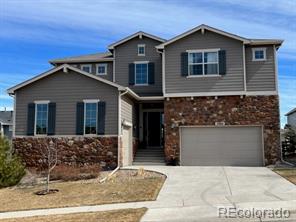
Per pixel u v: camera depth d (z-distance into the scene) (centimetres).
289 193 1171
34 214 1037
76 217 957
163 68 2111
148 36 2394
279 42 2047
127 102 2084
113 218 920
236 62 2041
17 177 1574
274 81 2041
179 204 1064
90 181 1577
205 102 2053
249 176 1558
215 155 2031
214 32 2069
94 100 1947
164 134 2125
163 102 2308
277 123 1997
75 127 1950
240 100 2031
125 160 1994
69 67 1966
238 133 2030
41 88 2016
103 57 2533
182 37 2094
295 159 2325
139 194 1229
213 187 1316
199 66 2077
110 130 1912
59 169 1702
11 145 1939
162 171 1752
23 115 2019
